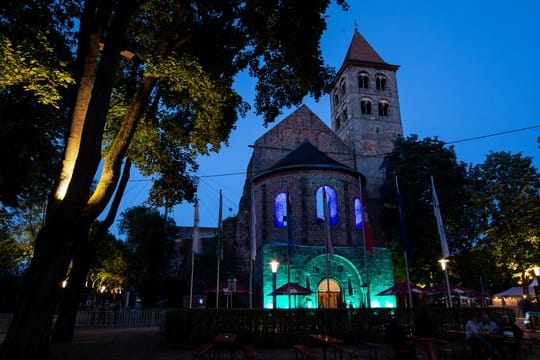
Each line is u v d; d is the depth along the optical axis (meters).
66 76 11.45
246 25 14.84
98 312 29.50
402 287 29.06
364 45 60.91
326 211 27.39
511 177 35.69
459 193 38.38
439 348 13.06
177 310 17.19
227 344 16.55
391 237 40.31
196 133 18.06
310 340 17.14
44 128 18.08
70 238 9.99
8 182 18.69
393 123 55.22
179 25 13.76
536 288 28.61
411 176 38.78
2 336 21.91
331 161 37.72
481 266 38.88
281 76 17.22
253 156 46.97
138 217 45.53
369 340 17.84
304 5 13.59
